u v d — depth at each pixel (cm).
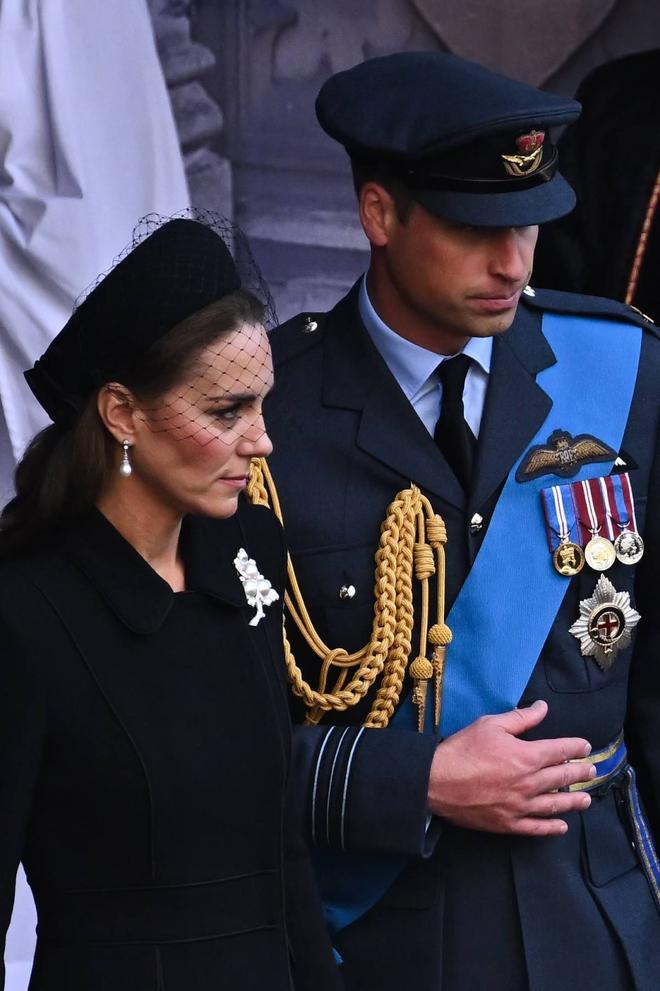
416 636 986
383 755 952
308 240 1894
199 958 802
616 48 1944
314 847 984
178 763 798
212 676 823
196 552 841
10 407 1520
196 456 793
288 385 1012
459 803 936
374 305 999
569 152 1373
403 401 993
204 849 808
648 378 1020
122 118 1548
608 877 991
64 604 796
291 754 886
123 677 797
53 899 801
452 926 970
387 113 938
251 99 1864
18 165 1510
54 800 789
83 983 789
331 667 989
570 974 966
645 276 1327
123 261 794
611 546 986
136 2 1570
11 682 777
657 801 1027
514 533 984
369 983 977
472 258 924
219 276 790
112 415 798
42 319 1506
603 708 991
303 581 984
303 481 991
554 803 940
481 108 910
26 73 1506
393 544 972
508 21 1919
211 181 1869
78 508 811
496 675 973
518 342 1012
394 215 942
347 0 1875
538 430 998
